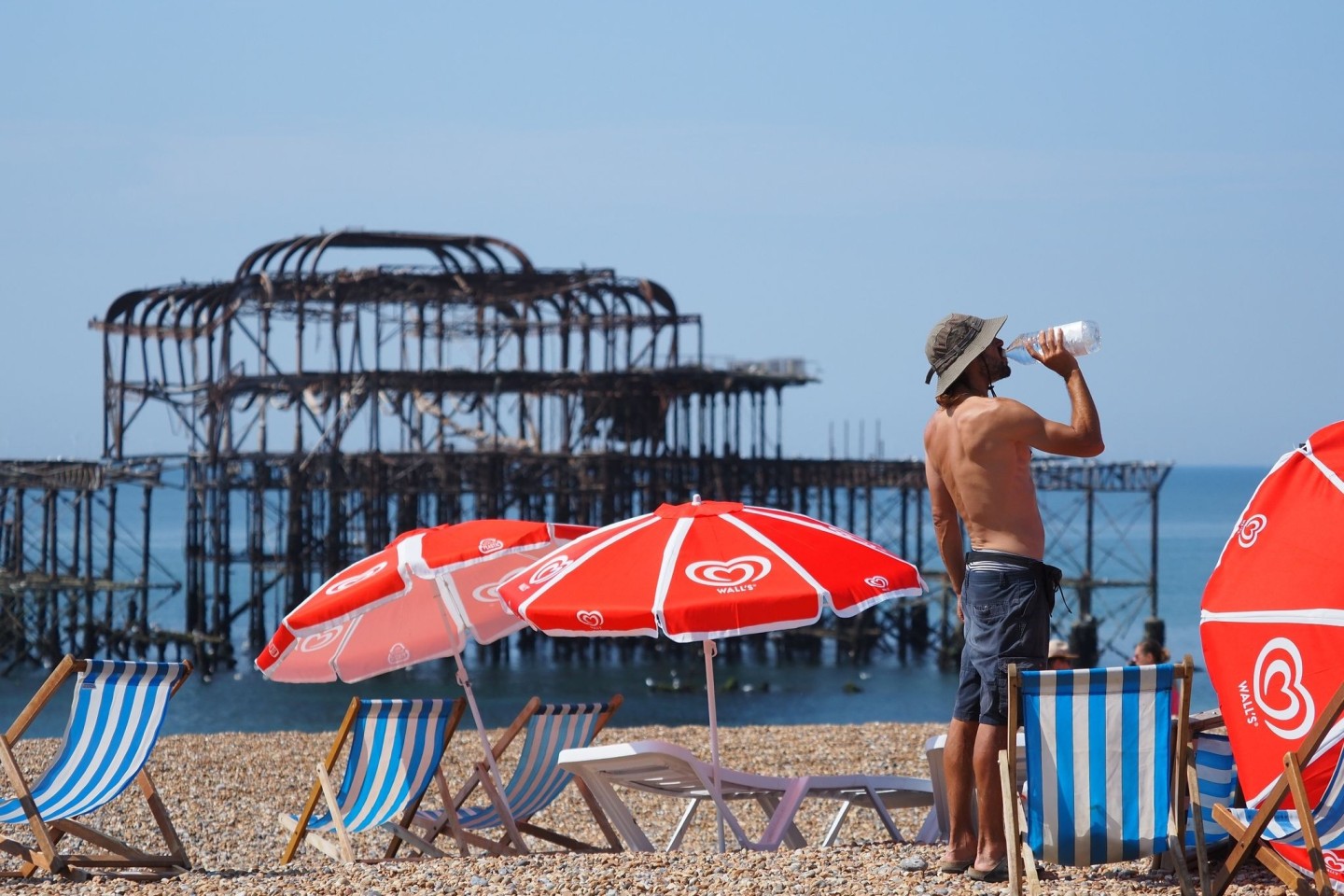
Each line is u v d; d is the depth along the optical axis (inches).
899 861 807.1
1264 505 697.6
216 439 5408.5
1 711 3973.9
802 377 5802.2
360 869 897.5
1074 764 682.8
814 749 1802.4
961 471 725.3
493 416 5708.7
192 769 1683.1
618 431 5807.1
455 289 5078.7
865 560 882.8
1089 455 706.8
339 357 5098.4
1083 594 6018.7
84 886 874.1
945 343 740.7
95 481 5319.9
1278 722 668.7
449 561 993.5
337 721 3846.0
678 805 1512.1
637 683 4847.4
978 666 720.3
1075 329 712.4
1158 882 741.3
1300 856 681.0
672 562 876.6
